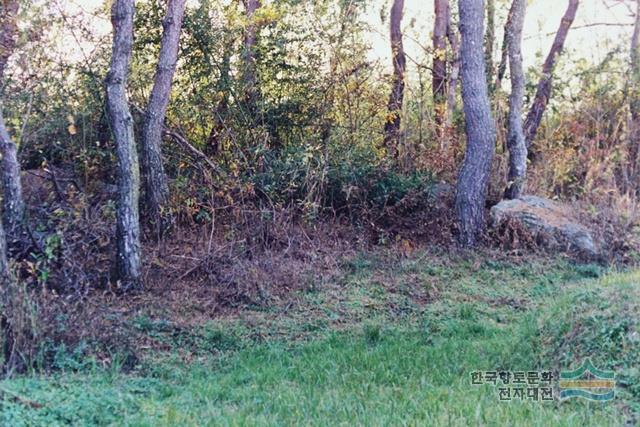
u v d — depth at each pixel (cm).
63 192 1041
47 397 530
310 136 1285
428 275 1059
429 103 1490
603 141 1498
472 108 1232
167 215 1087
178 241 1074
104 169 1163
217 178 1148
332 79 1328
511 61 1386
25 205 933
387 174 1273
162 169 1109
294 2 1292
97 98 1155
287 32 1306
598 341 602
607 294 691
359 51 1345
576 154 1491
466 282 1033
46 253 814
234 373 659
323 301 932
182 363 699
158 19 1225
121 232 916
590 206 1256
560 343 640
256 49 1280
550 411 528
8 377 591
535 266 1107
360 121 1346
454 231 1227
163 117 1127
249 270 984
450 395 568
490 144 1235
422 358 691
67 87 1148
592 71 1636
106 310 818
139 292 913
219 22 1271
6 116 1066
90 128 1162
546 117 1639
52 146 1146
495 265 1114
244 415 533
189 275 985
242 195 1141
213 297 922
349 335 796
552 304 809
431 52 1560
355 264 1082
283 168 1188
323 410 542
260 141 1238
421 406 543
